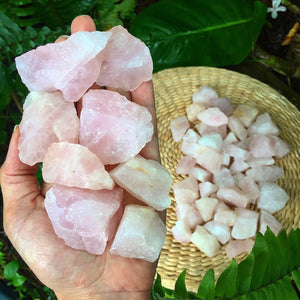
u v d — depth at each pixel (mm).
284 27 371
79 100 250
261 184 316
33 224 212
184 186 318
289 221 313
